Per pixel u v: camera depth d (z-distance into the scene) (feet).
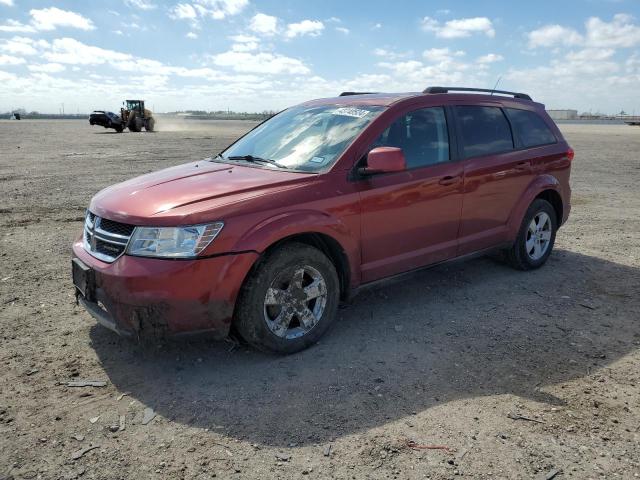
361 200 13.92
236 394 11.45
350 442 9.84
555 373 12.42
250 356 13.16
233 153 16.81
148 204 12.26
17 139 107.45
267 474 9.01
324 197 13.26
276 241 12.43
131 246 11.71
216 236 11.66
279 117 17.88
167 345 13.60
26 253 21.75
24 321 15.03
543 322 15.34
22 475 8.94
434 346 13.75
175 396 11.38
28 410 10.80
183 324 11.63
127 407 10.96
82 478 8.89
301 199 12.92
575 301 16.99
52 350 13.35
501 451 9.57
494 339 14.20
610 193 39.37
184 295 11.46
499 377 12.21
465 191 16.61
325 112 16.39
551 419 10.55
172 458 9.41
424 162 15.69
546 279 19.13
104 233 12.46
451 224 16.49
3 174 47.65
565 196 21.02
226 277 11.74
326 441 9.87
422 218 15.52
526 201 18.86
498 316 15.74
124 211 12.20
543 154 19.61
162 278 11.31
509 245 18.97
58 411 10.78
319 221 13.00
